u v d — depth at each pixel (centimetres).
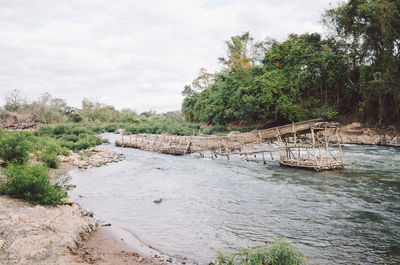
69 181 1349
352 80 3581
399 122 2891
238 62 5634
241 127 4994
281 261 474
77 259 523
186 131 4944
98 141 3491
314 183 1335
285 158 1961
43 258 493
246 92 4278
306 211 952
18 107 8100
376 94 3061
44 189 835
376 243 706
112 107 9238
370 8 2972
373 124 3167
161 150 2727
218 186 1317
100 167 1823
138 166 1889
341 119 3684
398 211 931
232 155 2447
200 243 704
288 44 4266
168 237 740
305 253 654
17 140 1294
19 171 856
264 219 880
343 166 1669
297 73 3862
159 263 575
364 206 990
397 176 1428
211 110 5531
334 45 3706
